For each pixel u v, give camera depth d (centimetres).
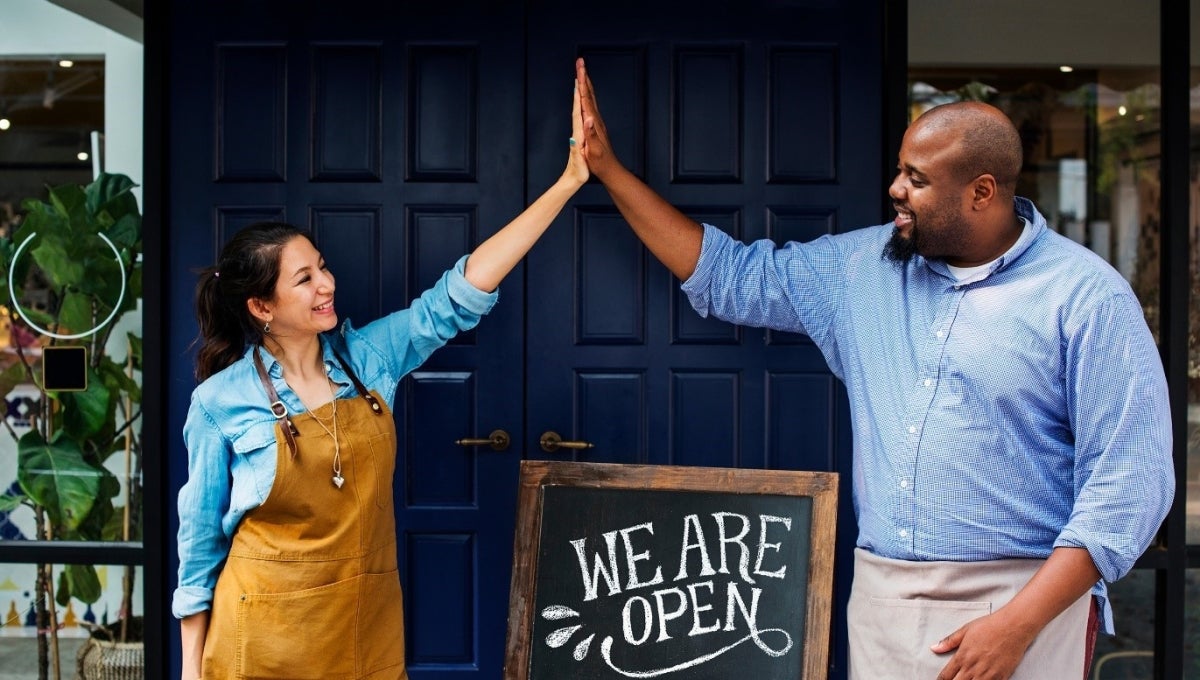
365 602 225
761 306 236
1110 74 331
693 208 315
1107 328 197
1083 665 209
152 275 316
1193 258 326
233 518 223
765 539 229
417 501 318
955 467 207
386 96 314
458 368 316
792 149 313
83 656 330
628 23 313
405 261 315
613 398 317
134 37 327
